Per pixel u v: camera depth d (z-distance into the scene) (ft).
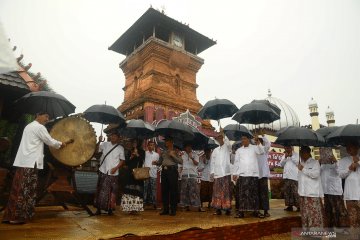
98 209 22.65
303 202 19.33
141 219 20.45
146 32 55.01
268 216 23.82
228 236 18.49
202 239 17.17
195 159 29.76
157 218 21.26
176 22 52.11
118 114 24.04
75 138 20.89
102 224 17.62
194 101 51.37
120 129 28.78
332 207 22.43
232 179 25.49
